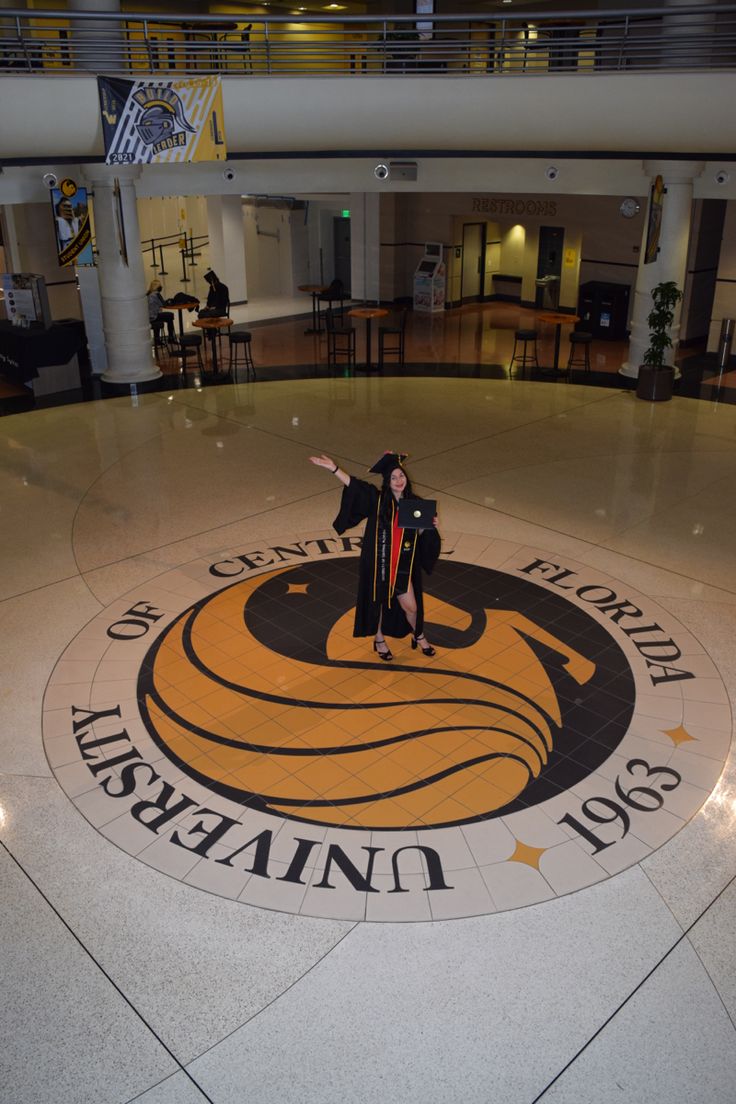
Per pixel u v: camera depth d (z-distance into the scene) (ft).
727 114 35.63
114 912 15.70
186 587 26.78
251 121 38.29
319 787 18.63
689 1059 13.24
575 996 14.17
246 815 17.88
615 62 57.67
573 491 33.99
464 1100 12.59
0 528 31.04
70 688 21.98
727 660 23.07
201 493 33.88
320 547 29.32
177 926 15.42
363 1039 13.46
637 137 37.63
